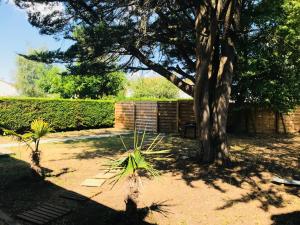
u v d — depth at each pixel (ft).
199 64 32.91
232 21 33.86
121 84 120.26
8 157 39.09
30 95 249.14
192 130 64.69
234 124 67.00
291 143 52.42
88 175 30.27
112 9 30.78
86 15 32.94
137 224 18.76
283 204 22.79
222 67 34.01
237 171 31.35
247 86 57.41
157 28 35.01
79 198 23.48
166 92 171.22
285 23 37.91
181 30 37.11
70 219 20.25
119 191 25.30
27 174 29.76
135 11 28.32
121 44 31.42
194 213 21.08
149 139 57.57
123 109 81.35
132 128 78.89
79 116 73.82
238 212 21.34
